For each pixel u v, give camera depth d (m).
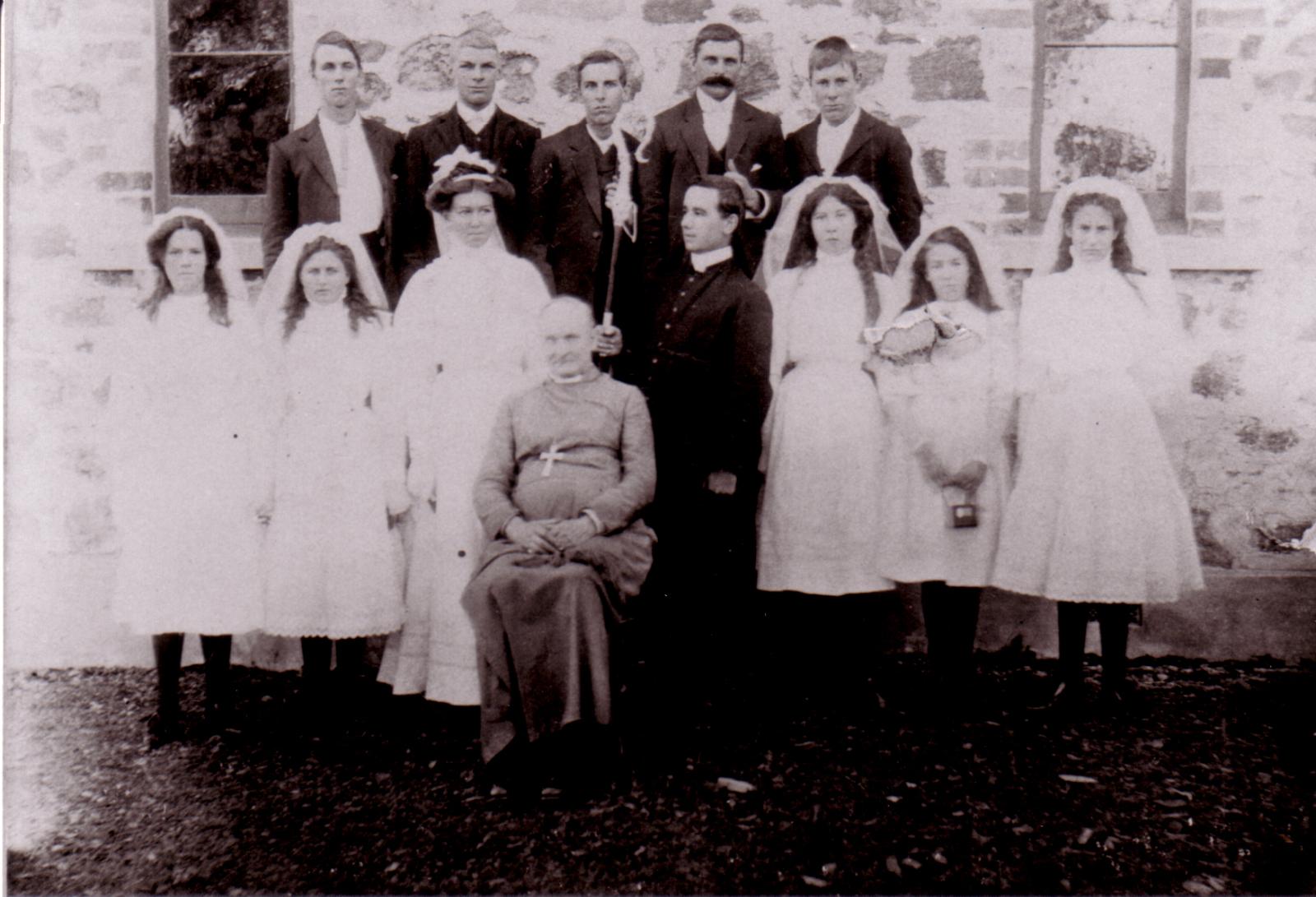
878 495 4.66
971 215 5.10
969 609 4.68
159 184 5.23
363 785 4.16
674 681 4.71
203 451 4.55
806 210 4.80
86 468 5.26
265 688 5.05
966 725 4.55
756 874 3.57
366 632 4.53
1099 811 3.90
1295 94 5.16
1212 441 5.21
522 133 5.03
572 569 3.98
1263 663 5.19
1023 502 4.64
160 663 4.54
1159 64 5.18
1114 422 4.57
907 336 4.69
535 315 4.75
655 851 3.70
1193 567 4.66
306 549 4.53
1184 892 3.49
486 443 4.58
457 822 3.90
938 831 3.78
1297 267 5.18
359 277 4.73
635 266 4.95
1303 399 5.20
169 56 5.21
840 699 4.71
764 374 4.64
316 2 5.10
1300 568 5.21
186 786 4.19
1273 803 3.95
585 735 4.01
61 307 5.24
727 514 4.66
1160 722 4.57
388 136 5.03
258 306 4.78
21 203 5.23
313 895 3.54
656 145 5.00
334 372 4.62
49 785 4.24
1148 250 4.75
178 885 3.60
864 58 5.07
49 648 5.29
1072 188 4.77
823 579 4.60
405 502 4.63
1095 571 4.51
